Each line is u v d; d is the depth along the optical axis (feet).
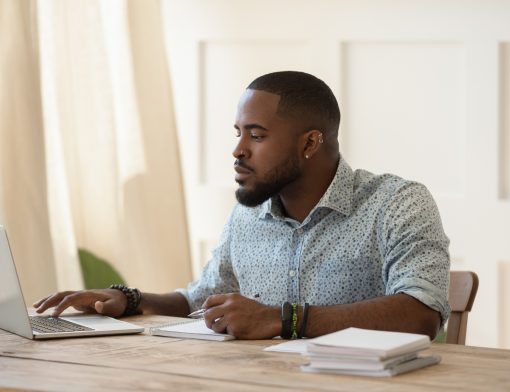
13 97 10.48
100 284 11.84
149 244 12.30
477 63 11.86
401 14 12.10
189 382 5.01
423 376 5.20
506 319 11.84
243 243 8.11
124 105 12.39
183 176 12.85
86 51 11.68
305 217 7.77
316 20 12.42
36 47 10.63
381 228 7.43
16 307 6.73
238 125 7.53
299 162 7.50
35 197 10.55
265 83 7.52
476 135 11.87
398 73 12.17
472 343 11.96
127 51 12.39
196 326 6.97
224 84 12.83
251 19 12.67
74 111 11.64
